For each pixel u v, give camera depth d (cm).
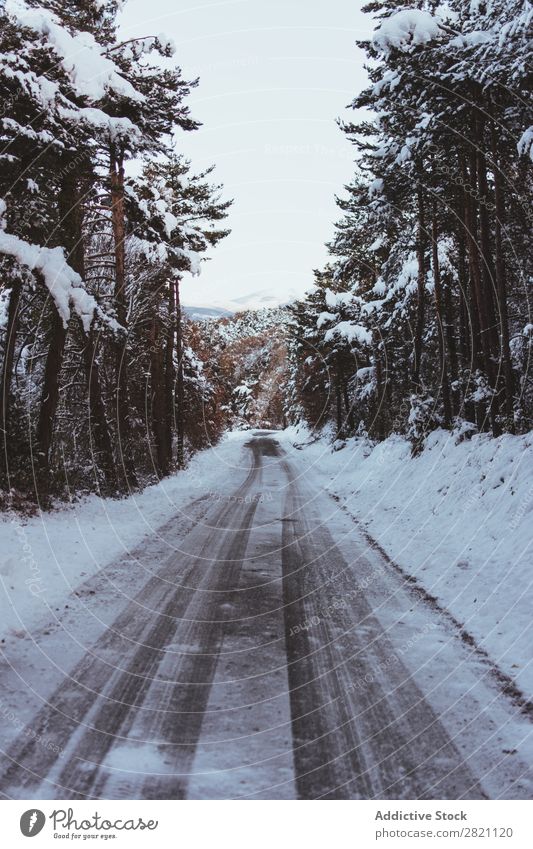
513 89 1168
